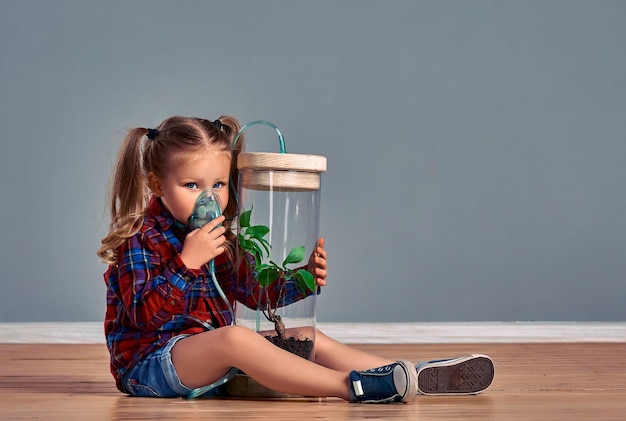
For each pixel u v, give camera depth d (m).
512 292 3.30
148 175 1.81
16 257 3.09
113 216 1.87
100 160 3.12
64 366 2.36
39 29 3.09
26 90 3.09
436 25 3.26
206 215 1.73
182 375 1.66
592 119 3.30
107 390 1.88
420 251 3.26
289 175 1.72
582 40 3.32
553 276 3.31
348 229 3.23
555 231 3.31
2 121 3.08
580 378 2.13
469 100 3.28
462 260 3.28
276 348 1.62
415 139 3.26
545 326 3.24
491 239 3.29
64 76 3.10
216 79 3.17
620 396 1.82
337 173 3.22
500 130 3.29
